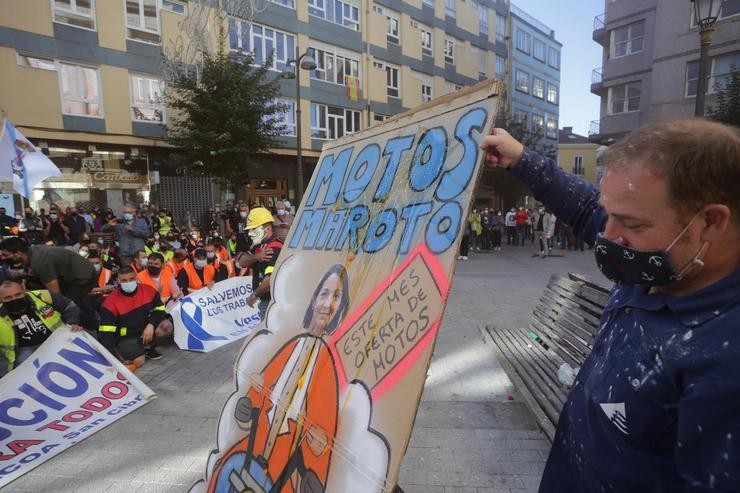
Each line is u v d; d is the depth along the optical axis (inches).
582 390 43.5
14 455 118.0
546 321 175.2
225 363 191.2
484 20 1190.3
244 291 249.9
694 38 661.3
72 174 571.2
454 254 47.9
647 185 33.7
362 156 78.7
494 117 52.8
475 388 151.2
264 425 68.2
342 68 840.9
